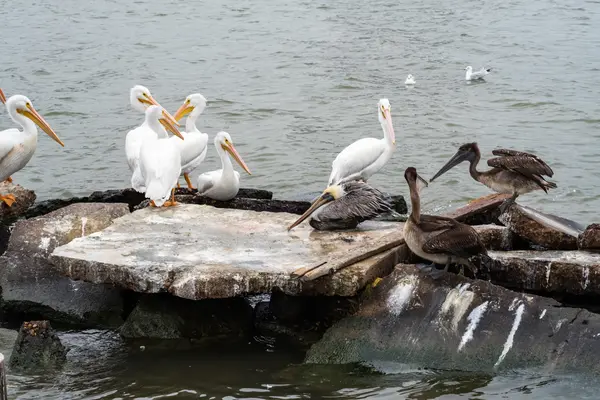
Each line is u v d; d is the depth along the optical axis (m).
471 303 9.88
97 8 35.72
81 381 9.64
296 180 17.53
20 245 11.77
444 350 9.70
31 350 9.99
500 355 9.56
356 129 20.98
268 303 11.36
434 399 9.08
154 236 11.31
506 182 12.07
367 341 9.91
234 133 20.83
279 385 9.51
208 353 10.27
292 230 11.59
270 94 24.09
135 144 14.88
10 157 14.51
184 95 24.20
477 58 27.94
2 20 33.53
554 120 21.67
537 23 32.66
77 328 10.97
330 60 27.70
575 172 17.83
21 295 11.20
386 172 17.91
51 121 21.75
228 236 11.34
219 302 10.80
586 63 27.20
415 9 35.00
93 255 10.59
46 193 17.09
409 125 21.23
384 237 11.06
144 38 30.95
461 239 9.87
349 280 10.11
